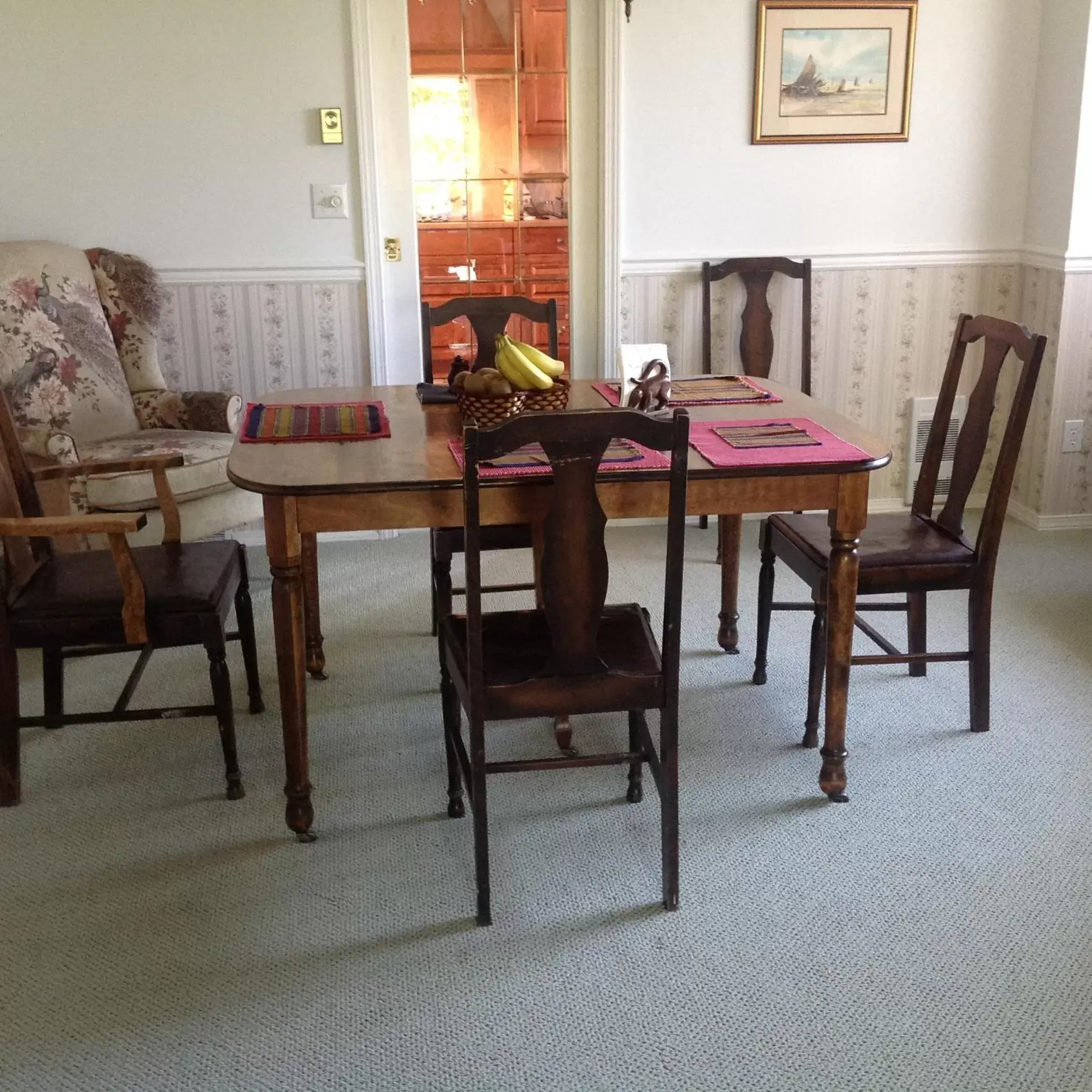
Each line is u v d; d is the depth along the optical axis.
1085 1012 1.75
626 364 2.53
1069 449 3.96
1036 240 3.95
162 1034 1.74
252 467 2.11
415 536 4.04
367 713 2.74
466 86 3.79
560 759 1.96
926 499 2.73
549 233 3.95
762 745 2.56
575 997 1.80
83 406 3.45
